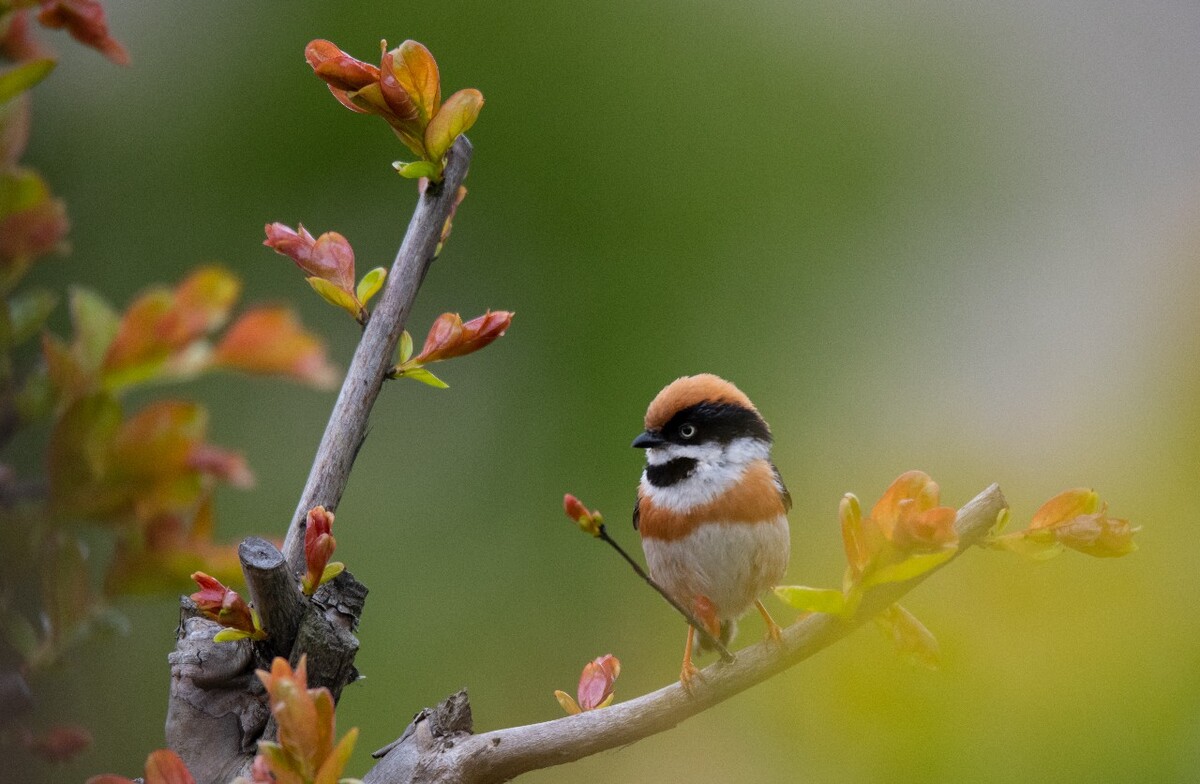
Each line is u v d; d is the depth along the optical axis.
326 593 4.38
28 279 12.33
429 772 4.32
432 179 4.43
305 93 13.52
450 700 4.53
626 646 12.70
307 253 4.46
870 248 14.49
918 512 3.78
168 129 13.34
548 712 12.50
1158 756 7.84
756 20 14.57
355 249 13.42
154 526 2.70
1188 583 8.59
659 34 14.23
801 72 14.52
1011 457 11.92
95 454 2.59
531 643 12.72
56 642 2.71
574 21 14.04
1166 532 9.63
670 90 14.19
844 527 3.81
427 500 13.30
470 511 13.28
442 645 12.60
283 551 4.31
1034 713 8.04
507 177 13.92
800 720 8.70
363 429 4.40
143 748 10.77
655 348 13.62
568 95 13.99
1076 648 8.15
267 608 4.05
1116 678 8.06
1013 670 8.16
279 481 12.88
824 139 14.45
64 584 2.70
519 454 13.51
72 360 2.61
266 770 3.52
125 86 13.26
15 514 2.60
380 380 4.44
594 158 13.92
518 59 13.97
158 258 13.05
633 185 13.95
